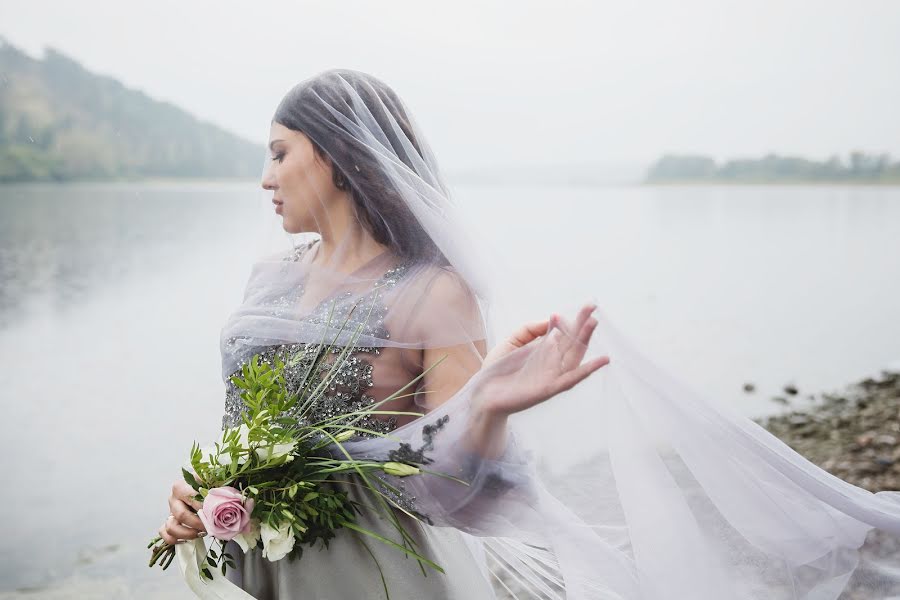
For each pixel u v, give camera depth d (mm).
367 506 1625
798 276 12297
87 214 16906
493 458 1552
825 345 7965
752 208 24188
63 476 4887
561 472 1626
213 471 1554
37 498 4539
